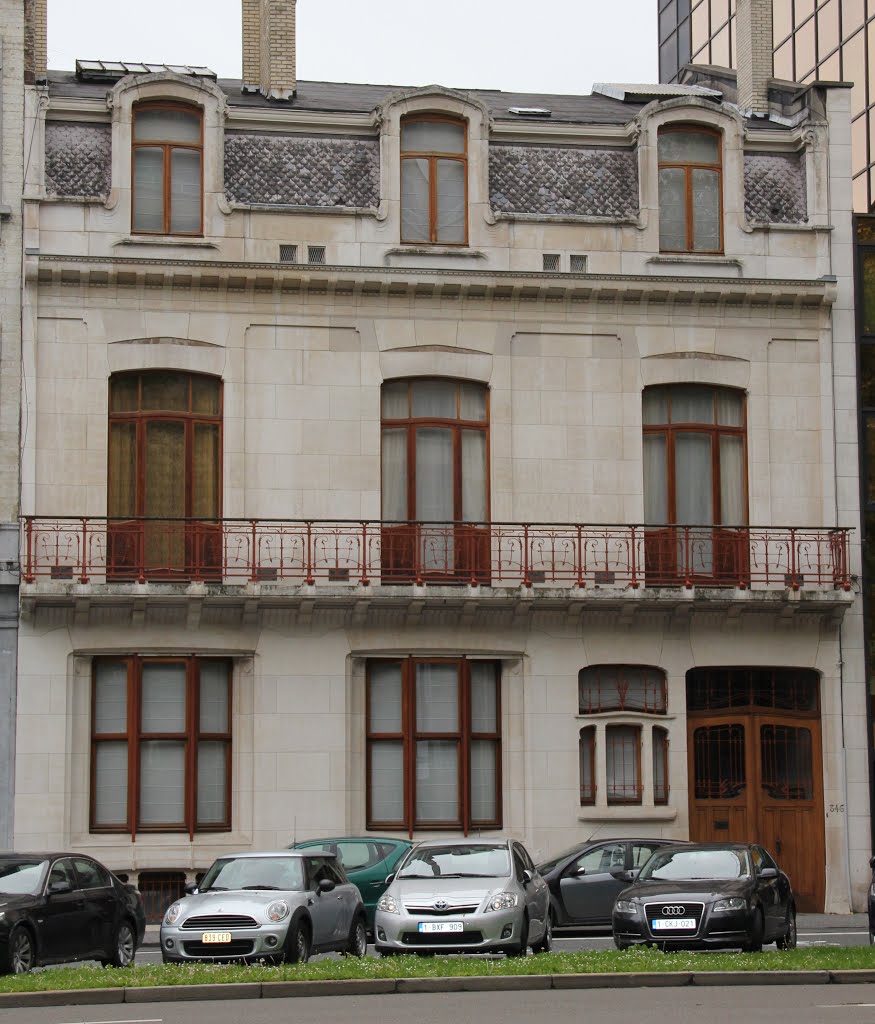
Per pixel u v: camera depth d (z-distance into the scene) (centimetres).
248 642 2930
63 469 2916
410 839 2941
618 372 3094
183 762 2909
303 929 2092
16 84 2967
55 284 2944
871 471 3147
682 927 2111
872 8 4150
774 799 3064
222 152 3023
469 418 3070
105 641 2886
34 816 2833
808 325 3159
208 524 2938
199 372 2980
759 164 3209
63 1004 1738
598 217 3109
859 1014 1583
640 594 2984
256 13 3409
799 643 3077
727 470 3134
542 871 2625
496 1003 1695
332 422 3008
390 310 3045
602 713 3017
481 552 3005
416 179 3094
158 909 2855
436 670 3000
